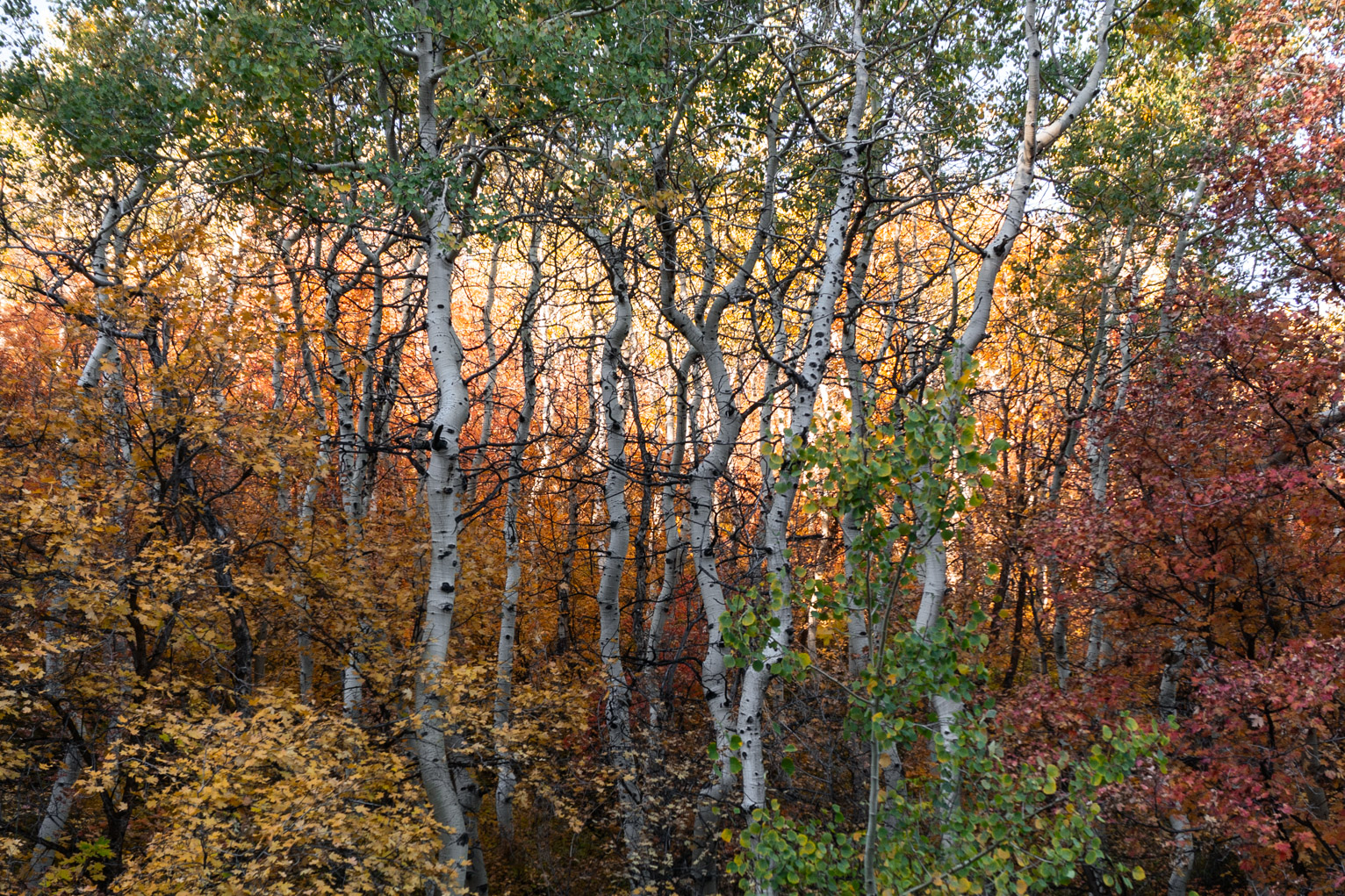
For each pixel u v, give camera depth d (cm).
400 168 773
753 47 962
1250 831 661
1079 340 1602
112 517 795
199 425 809
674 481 974
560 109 831
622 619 1658
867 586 472
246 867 594
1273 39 835
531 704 990
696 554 890
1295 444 774
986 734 494
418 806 734
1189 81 1184
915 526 449
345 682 1007
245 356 928
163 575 725
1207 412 820
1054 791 457
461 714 856
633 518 1731
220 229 1173
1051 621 1472
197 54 841
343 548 998
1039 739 789
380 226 940
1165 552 822
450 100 762
